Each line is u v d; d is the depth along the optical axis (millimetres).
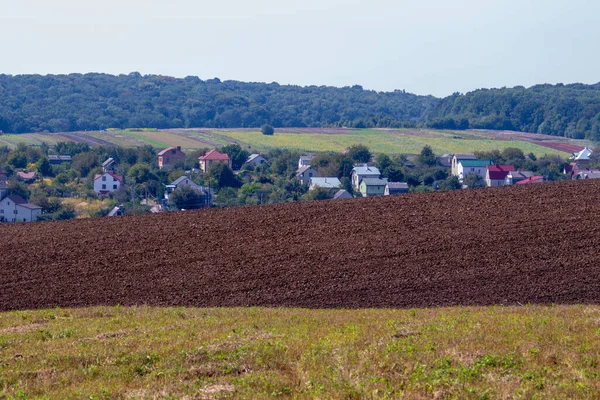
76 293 59281
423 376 31656
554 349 34719
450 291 56906
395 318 45250
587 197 82938
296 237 73312
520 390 29656
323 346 36281
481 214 78125
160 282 61500
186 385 31938
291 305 54906
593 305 50688
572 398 29062
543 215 76500
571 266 61719
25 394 31594
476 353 34375
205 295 57781
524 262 63156
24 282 62656
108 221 84188
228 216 83000
